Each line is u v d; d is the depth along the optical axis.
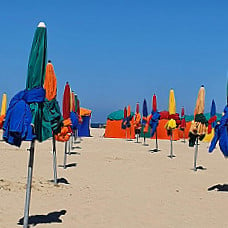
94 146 27.75
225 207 9.89
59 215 8.70
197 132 16.17
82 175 14.36
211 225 8.30
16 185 11.59
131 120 39.16
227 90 11.87
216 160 20.83
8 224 7.85
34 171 14.91
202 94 16.05
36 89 7.16
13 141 7.06
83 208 9.40
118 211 9.21
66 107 13.45
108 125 40.81
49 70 11.44
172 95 21.64
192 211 9.42
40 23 7.38
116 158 20.05
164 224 8.27
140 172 15.45
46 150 23.56
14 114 6.96
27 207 7.33
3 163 16.67
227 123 11.54
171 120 21.25
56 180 12.45
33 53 7.31
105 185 12.48
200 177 14.55
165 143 32.84
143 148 27.19
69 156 20.50
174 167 17.25
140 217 8.76
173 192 11.62
